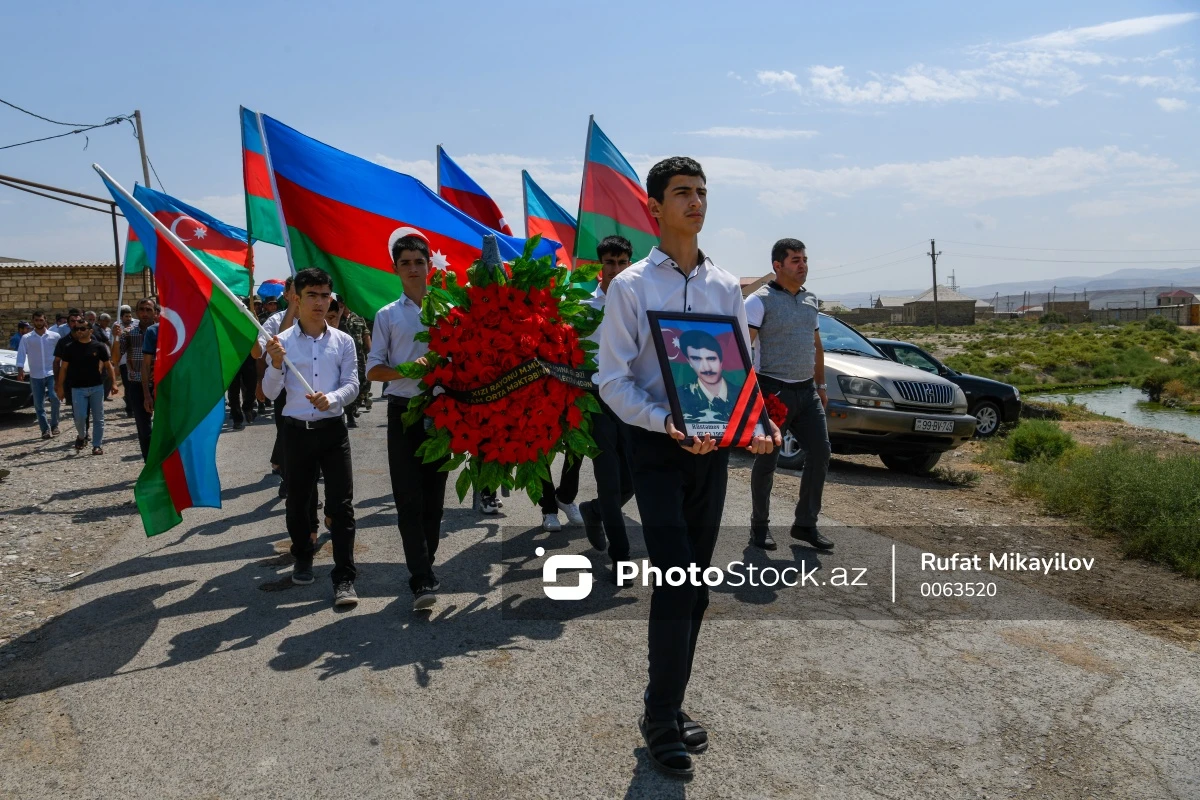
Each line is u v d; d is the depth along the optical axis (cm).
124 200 473
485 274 431
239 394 1216
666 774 303
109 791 299
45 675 393
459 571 541
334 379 496
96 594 505
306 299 493
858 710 355
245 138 798
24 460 1037
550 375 415
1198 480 657
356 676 387
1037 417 1875
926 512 740
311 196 607
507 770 309
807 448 591
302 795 295
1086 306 10444
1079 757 319
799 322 577
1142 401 2741
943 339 6556
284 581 516
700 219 318
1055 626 456
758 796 292
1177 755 321
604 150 795
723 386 310
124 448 1125
